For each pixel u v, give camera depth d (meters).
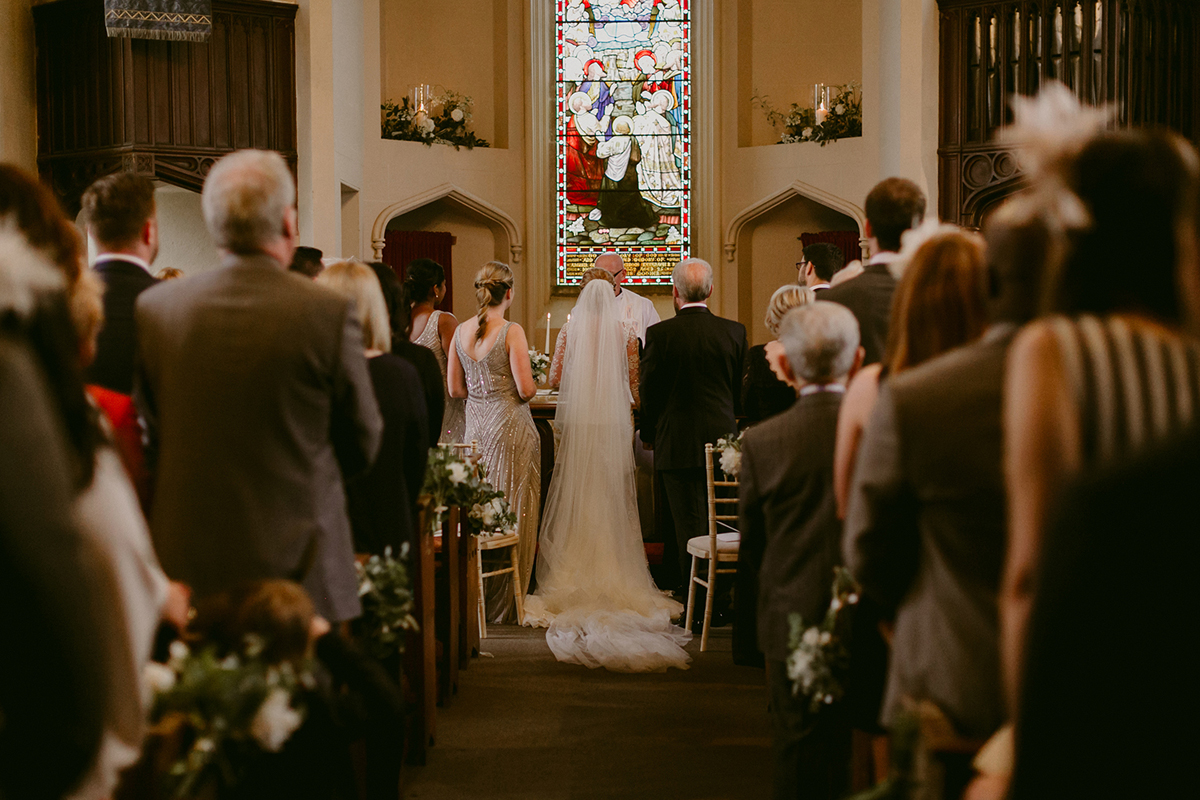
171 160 8.85
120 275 3.08
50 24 8.99
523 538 6.16
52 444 1.39
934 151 9.46
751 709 4.61
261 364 2.42
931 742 1.84
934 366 1.89
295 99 9.33
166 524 2.40
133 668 1.65
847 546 2.03
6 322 1.52
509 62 12.21
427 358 4.21
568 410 6.16
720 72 12.17
